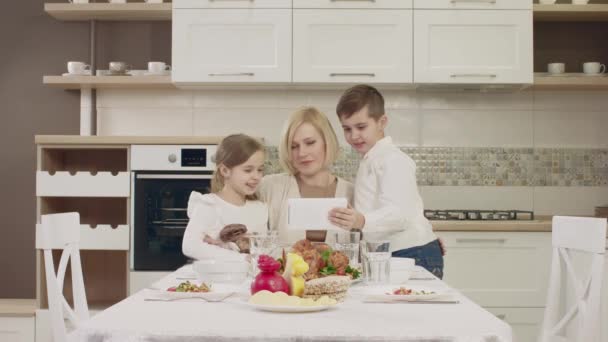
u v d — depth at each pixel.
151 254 3.75
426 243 2.45
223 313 1.49
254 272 1.90
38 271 3.74
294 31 3.92
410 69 3.91
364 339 1.29
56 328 1.89
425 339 1.29
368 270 1.89
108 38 4.34
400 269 1.95
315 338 1.30
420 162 4.27
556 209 4.27
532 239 3.67
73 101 4.34
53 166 4.04
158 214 3.74
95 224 4.23
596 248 1.95
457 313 1.50
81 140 3.76
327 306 1.50
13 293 4.35
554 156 4.27
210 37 3.94
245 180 2.37
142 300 1.66
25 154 4.37
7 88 4.36
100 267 4.22
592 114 4.28
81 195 3.77
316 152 2.35
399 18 3.92
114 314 1.47
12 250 4.36
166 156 3.73
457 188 4.28
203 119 4.31
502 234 3.67
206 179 3.72
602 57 4.30
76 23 4.36
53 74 4.36
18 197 4.36
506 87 4.06
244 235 2.16
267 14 3.92
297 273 1.65
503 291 3.66
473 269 3.67
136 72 4.12
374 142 2.44
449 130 4.28
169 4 4.01
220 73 3.93
